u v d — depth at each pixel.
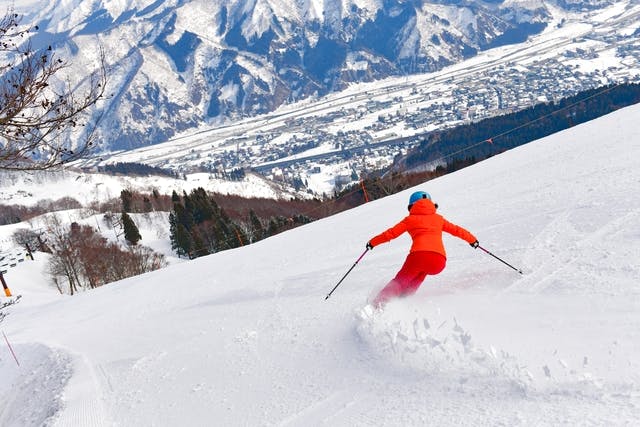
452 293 5.36
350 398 3.81
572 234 6.08
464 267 6.19
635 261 4.64
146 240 103.62
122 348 8.44
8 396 9.23
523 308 4.41
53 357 9.67
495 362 3.44
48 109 5.38
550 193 8.71
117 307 13.16
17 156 5.40
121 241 96.75
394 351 4.20
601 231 5.83
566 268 5.11
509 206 8.91
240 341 6.36
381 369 4.04
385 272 7.07
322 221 18.81
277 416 4.01
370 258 8.37
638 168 8.23
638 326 3.42
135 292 14.70
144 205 124.12
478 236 7.46
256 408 4.32
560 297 4.44
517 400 2.96
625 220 5.90
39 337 12.54
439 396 3.32
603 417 2.50
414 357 3.96
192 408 4.95
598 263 4.92
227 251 18.75
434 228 5.78
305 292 7.48
